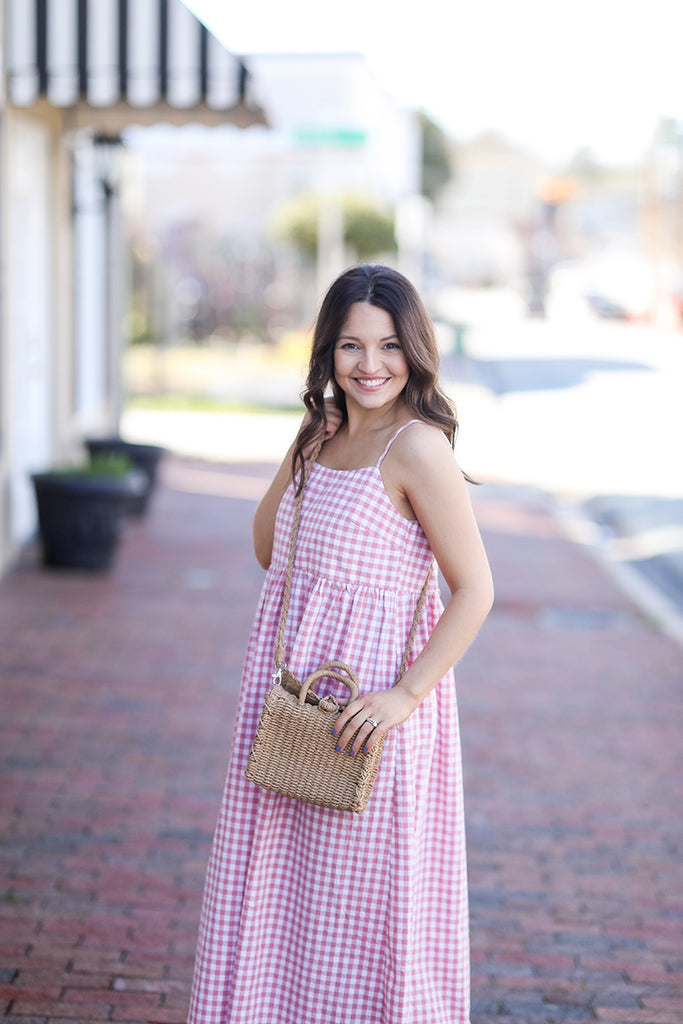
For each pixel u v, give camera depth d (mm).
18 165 8883
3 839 4426
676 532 11250
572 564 9977
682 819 4953
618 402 21391
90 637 7121
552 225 83875
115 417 13055
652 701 6527
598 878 4363
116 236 12742
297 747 2516
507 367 27203
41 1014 3328
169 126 9445
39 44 7707
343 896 2639
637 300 47625
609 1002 3537
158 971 3582
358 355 2578
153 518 10953
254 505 11820
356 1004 2666
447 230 83812
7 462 8508
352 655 2596
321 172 24141
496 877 4336
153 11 7648
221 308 29031
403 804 2611
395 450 2590
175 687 6309
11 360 8430
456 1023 2756
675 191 58938
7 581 8266
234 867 2701
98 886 4098
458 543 2551
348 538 2584
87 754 5320
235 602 8117
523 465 14961
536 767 5477
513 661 7176
